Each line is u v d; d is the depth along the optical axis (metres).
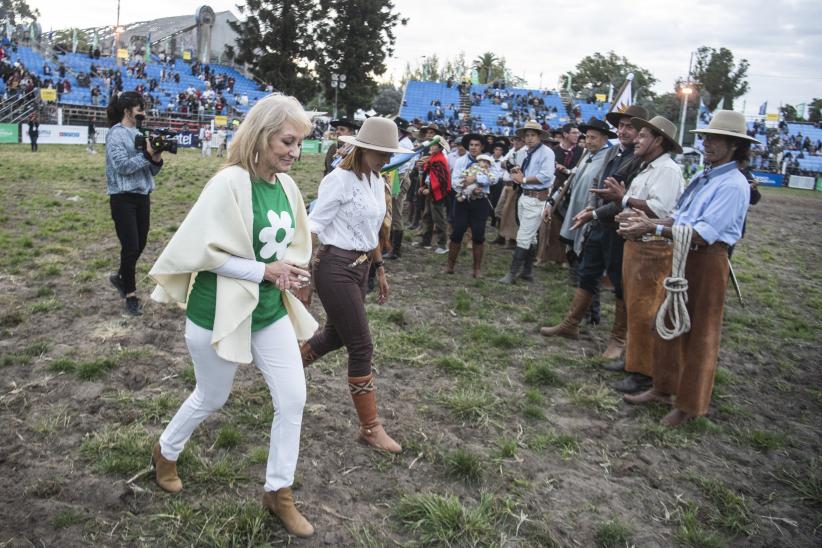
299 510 3.05
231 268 2.58
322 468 3.43
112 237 8.70
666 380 4.53
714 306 4.17
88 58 41.06
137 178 5.33
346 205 3.57
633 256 4.72
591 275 5.76
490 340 5.72
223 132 29.05
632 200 4.82
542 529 3.07
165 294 2.75
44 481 3.09
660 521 3.25
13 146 25.62
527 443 3.91
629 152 5.54
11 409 3.78
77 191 12.81
